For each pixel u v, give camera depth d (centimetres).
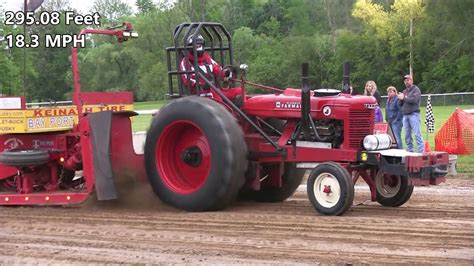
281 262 497
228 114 717
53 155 798
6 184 829
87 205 791
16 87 3145
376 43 5319
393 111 1240
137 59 4588
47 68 5144
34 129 773
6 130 774
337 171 669
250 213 712
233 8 6225
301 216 680
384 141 701
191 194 725
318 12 5447
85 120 732
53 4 2997
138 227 654
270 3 6322
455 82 5003
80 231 644
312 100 733
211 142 702
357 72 5378
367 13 5412
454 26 4769
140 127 2222
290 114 743
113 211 751
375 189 741
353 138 706
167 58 795
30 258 542
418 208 732
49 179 809
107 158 730
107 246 575
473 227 604
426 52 5231
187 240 586
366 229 604
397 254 511
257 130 756
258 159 770
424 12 5016
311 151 728
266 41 4897
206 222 662
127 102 866
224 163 695
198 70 764
